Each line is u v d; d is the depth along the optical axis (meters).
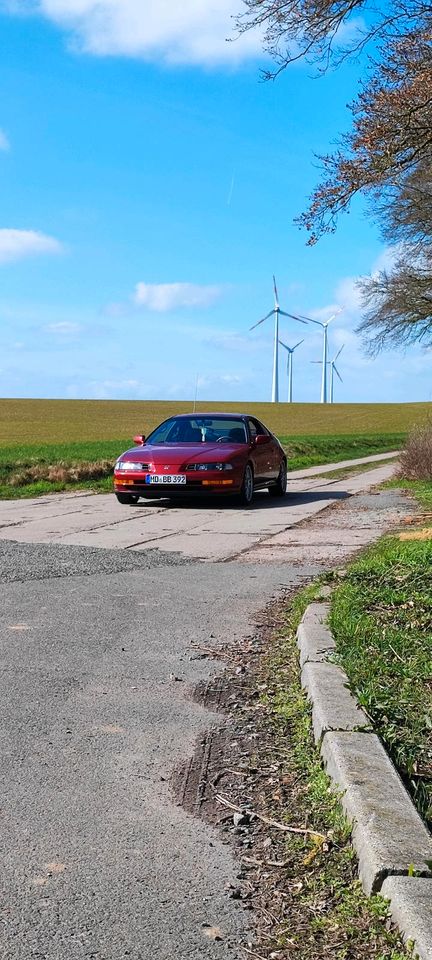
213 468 14.45
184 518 13.17
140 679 4.86
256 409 89.69
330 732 3.57
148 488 14.63
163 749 3.82
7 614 6.44
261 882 2.70
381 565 7.34
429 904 2.33
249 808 3.23
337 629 5.33
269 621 6.27
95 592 7.29
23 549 9.62
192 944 2.38
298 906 2.56
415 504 14.70
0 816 3.16
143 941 2.39
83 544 10.20
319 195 10.94
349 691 4.14
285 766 3.61
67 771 3.57
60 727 4.09
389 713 3.85
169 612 6.55
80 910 2.54
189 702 4.47
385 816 2.81
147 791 3.38
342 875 2.69
